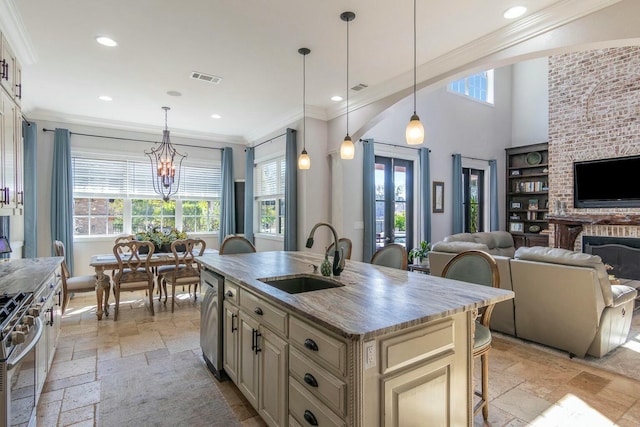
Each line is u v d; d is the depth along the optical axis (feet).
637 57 17.51
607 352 9.59
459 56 10.67
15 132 9.29
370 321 4.48
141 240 15.15
